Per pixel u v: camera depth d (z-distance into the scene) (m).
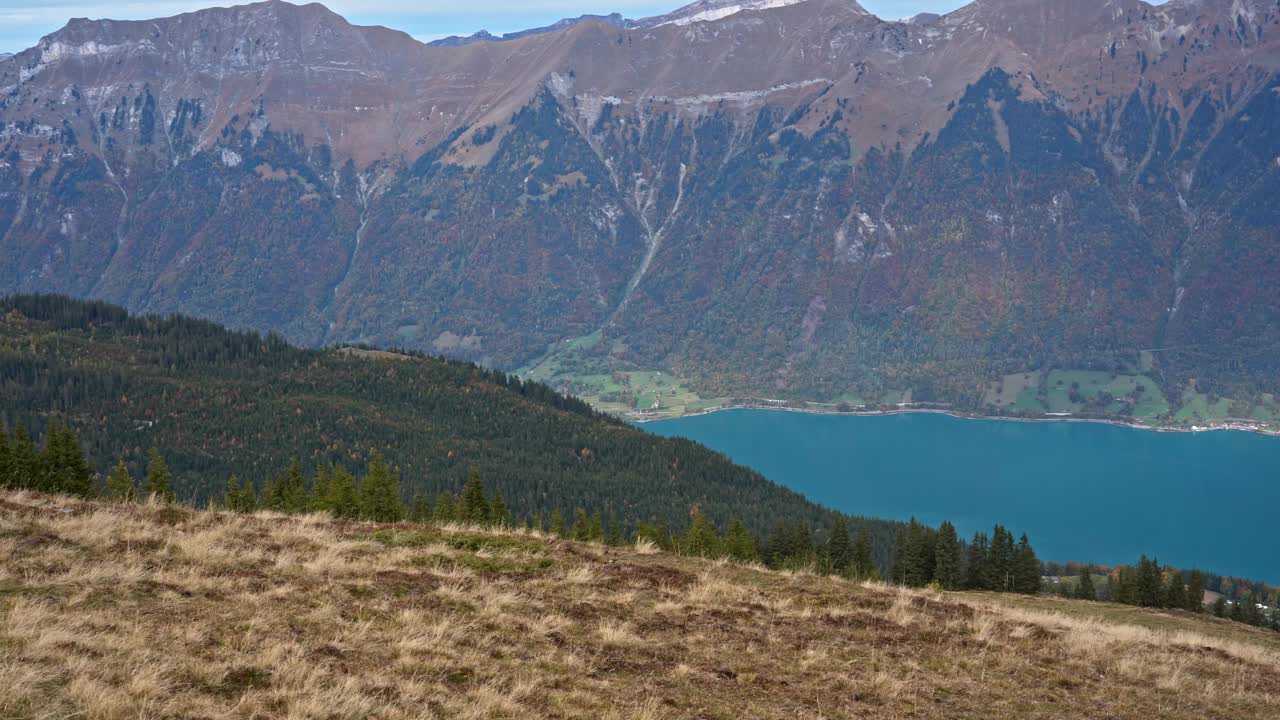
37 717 12.98
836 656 21.34
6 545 21.31
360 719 14.76
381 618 20.05
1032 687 20.80
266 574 22.12
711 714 16.92
